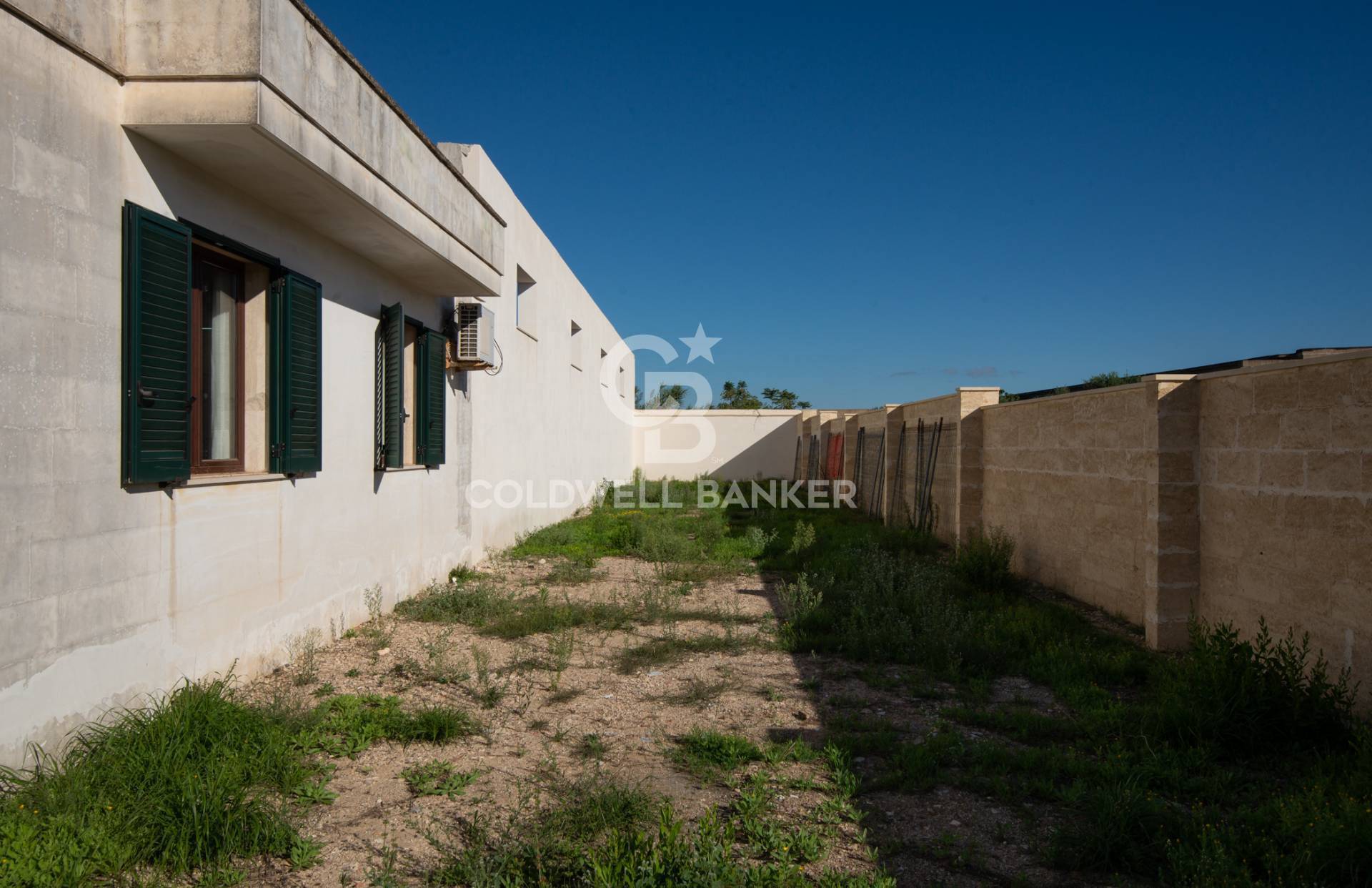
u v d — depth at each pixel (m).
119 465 3.99
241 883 3.03
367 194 5.43
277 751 3.90
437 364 8.91
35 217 3.45
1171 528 6.57
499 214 11.19
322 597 6.36
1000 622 7.21
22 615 3.39
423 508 8.60
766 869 3.08
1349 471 4.90
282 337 5.57
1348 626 4.91
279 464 5.59
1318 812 3.33
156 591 4.29
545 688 5.60
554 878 2.97
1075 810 3.79
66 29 3.61
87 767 3.45
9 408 3.32
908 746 4.49
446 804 3.73
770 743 4.59
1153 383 6.65
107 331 3.90
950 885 3.14
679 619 7.79
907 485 15.23
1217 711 4.53
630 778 4.09
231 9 4.00
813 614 7.44
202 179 4.68
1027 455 10.14
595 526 15.00
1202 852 3.06
